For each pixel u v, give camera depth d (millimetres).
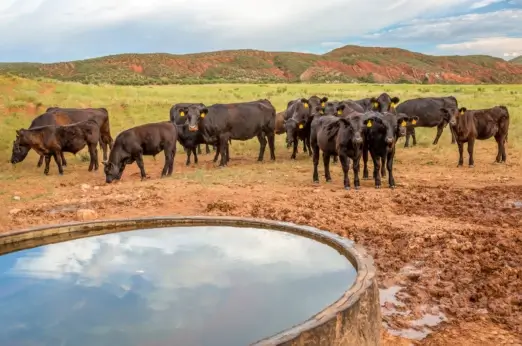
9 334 3637
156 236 6113
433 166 17531
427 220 10250
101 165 20141
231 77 193875
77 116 20453
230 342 3412
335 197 12531
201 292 4324
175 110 21375
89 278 4746
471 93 51719
